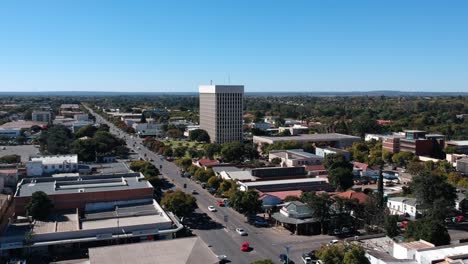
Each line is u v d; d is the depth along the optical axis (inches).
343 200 5027.1
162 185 7194.9
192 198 5516.7
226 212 5851.4
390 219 4658.0
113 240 4468.5
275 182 6766.7
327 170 7721.5
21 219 4744.1
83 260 4133.9
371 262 3762.3
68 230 4431.6
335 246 3784.5
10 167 7342.5
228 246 4564.5
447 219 5487.2
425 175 5659.5
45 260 4151.1
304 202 5226.4
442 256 3526.1
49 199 5009.8
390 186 7386.8
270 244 4638.3
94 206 5290.4
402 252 3784.5
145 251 3580.2
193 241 3816.4
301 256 4269.2
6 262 4057.6
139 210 5201.8
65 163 7426.2
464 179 7096.5
